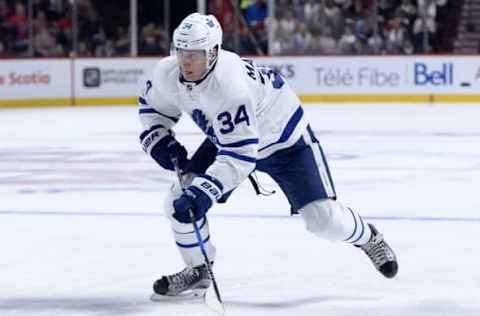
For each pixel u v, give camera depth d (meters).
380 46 42.91
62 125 32.09
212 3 43.22
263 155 9.02
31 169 21.25
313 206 9.10
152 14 43.72
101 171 20.81
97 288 10.11
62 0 42.97
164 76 8.64
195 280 9.49
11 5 42.41
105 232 13.52
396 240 12.76
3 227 14.05
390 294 9.72
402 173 19.94
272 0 41.84
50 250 12.24
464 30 43.97
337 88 41.72
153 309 9.21
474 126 30.58
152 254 11.91
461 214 14.85
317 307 9.20
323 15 42.75
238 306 9.25
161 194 17.34
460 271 10.81
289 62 41.81
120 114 36.69
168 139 9.22
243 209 15.39
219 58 8.27
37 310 9.20
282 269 10.97
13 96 39.91
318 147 9.23
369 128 30.16
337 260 11.42
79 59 41.22
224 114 8.23
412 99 41.66
